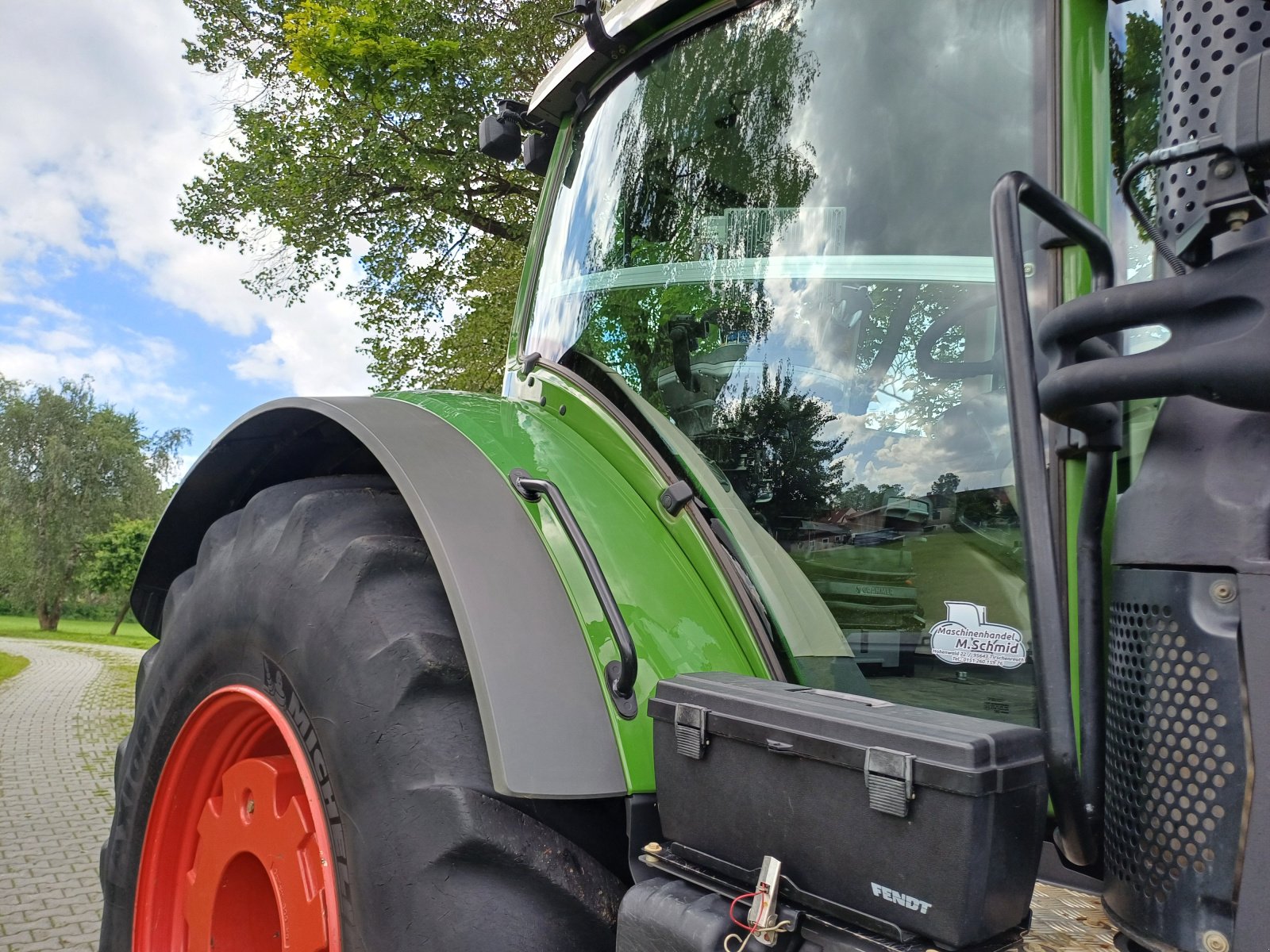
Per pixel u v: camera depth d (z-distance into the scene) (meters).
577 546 1.35
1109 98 1.21
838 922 0.94
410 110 12.98
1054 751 0.91
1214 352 0.82
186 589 2.04
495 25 13.23
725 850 1.05
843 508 1.42
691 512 1.48
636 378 1.75
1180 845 0.88
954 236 1.33
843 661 1.38
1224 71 0.95
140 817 1.91
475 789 1.20
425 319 15.23
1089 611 1.03
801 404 1.49
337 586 1.41
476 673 1.21
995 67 1.29
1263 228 0.84
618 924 1.09
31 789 7.38
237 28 14.33
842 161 1.48
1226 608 0.87
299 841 1.44
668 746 1.12
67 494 49.88
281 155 13.95
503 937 1.15
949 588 1.29
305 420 1.87
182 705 1.81
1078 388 0.91
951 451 1.31
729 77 1.69
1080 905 1.08
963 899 0.84
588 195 1.99
